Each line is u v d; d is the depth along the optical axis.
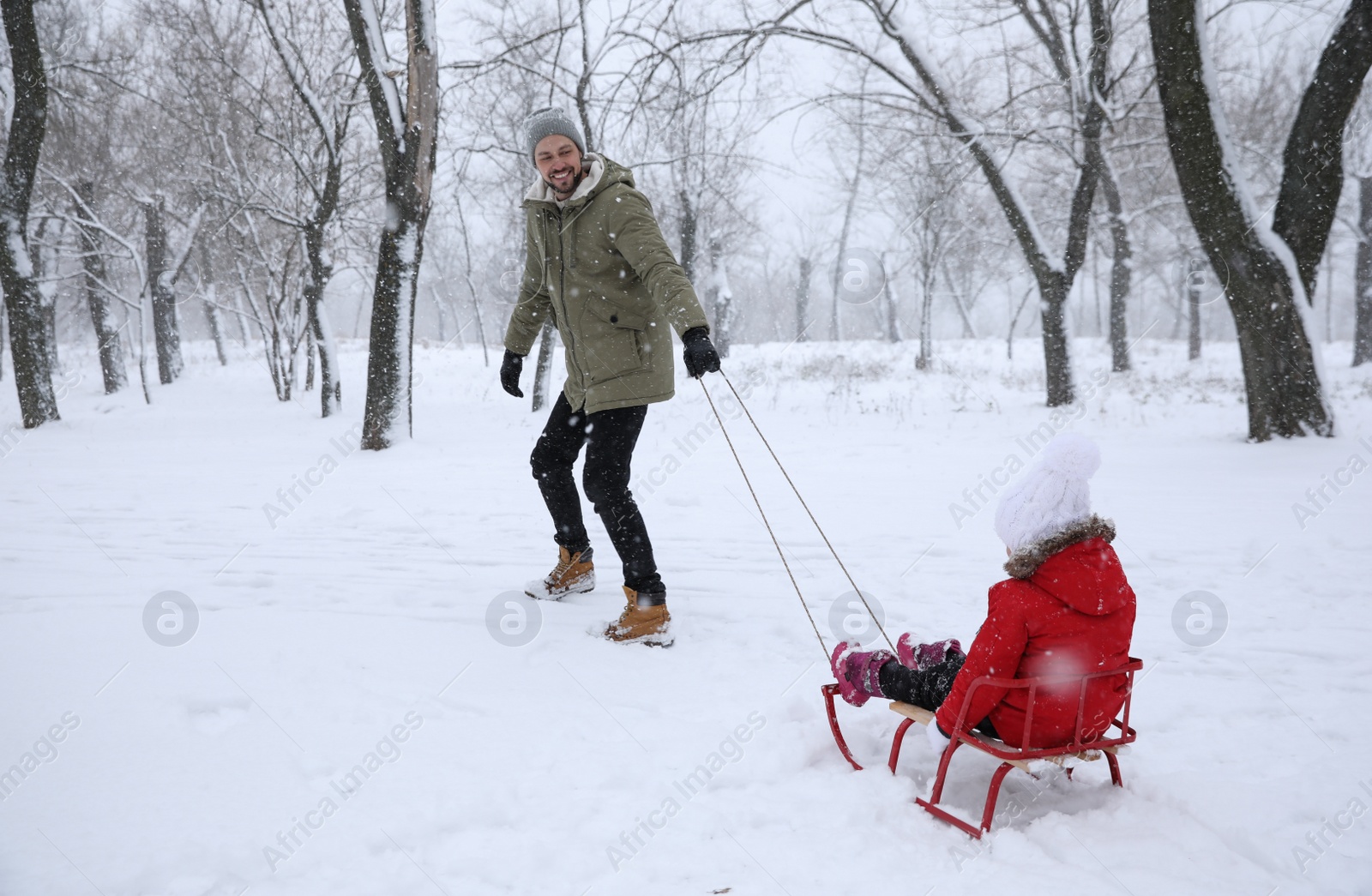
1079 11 13.72
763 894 2.16
